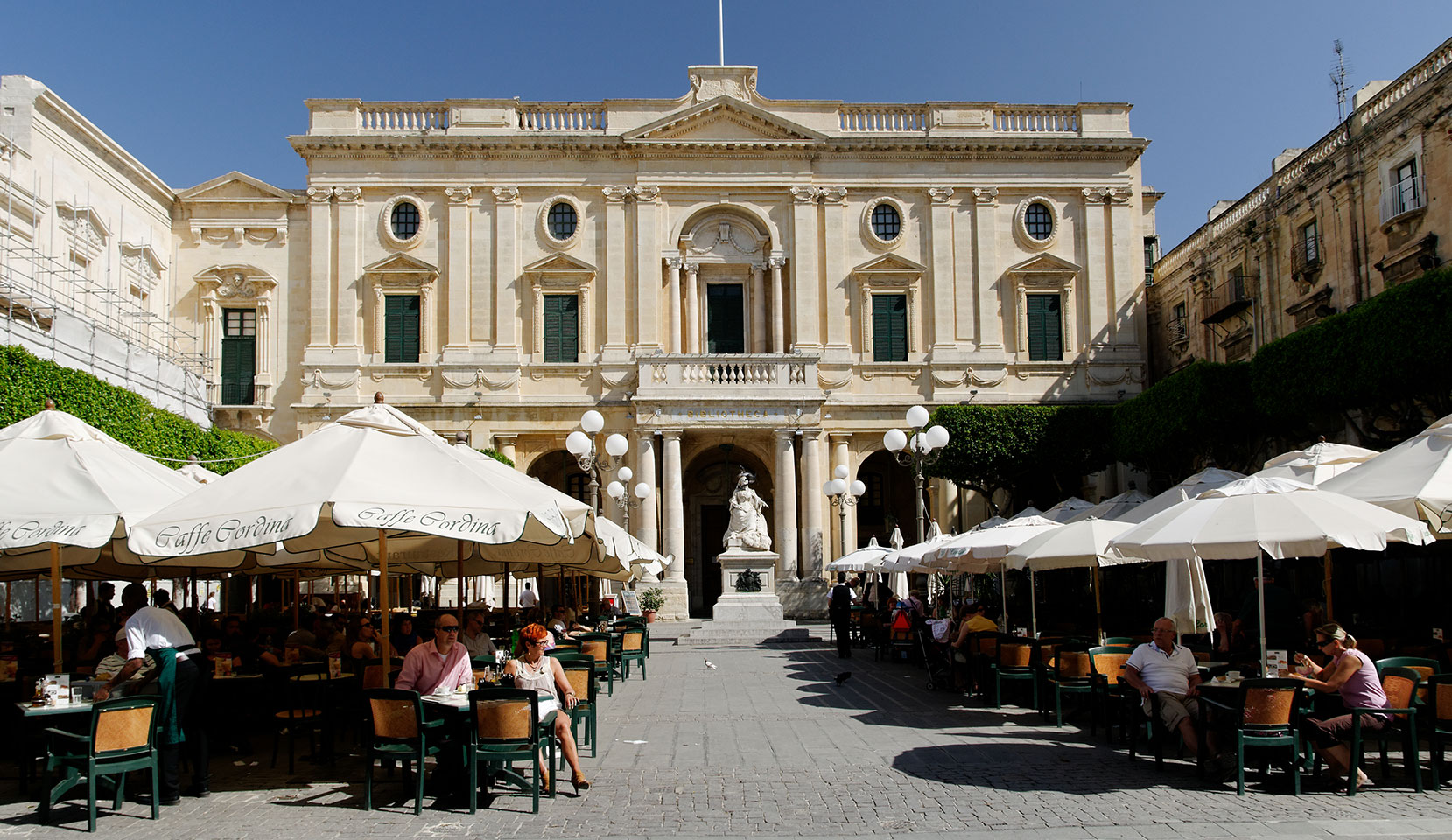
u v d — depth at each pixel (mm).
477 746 11414
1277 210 41344
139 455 14664
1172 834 10219
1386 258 34438
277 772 13953
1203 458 39344
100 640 17031
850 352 49344
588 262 49250
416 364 48250
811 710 19047
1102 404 48438
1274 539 12969
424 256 49031
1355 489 15242
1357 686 12258
